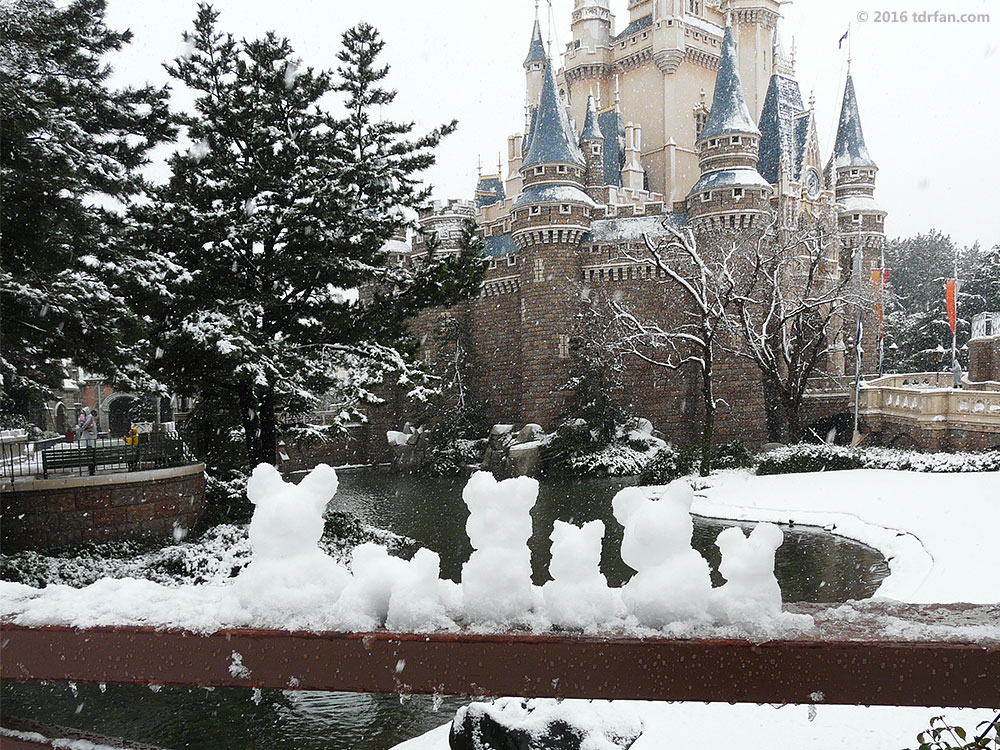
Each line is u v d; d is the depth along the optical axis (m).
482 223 61.88
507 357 56.06
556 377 51.38
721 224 48.69
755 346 38.41
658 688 1.73
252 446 21.06
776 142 60.75
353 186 20.83
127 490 17.97
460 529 28.66
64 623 2.02
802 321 39.00
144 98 19.92
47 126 14.37
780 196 53.03
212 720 10.49
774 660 1.70
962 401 33.28
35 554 15.55
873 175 64.62
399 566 2.01
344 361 21.42
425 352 58.59
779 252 39.84
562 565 1.91
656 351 49.91
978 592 13.19
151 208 18.31
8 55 15.95
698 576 1.85
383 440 59.59
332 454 58.53
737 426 47.28
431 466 52.19
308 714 10.61
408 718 10.33
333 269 19.69
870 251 63.44
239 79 20.41
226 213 19.06
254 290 19.83
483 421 55.44
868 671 1.68
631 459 44.62
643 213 53.38
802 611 2.00
